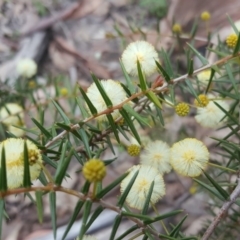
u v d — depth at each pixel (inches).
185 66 7.8
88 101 3.2
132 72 3.7
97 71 10.2
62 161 2.8
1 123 5.3
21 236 8.1
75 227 7.7
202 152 3.4
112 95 3.3
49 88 7.8
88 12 11.4
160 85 3.6
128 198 3.2
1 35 11.0
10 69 10.0
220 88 5.2
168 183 7.9
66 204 8.2
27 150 2.4
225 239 4.8
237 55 3.5
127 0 11.3
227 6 8.3
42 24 10.9
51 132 3.9
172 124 7.8
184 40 7.5
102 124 4.2
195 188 5.9
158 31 5.9
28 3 11.6
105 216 7.6
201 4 8.6
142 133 7.1
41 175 3.2
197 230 6.8
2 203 2.5
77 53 10.5
